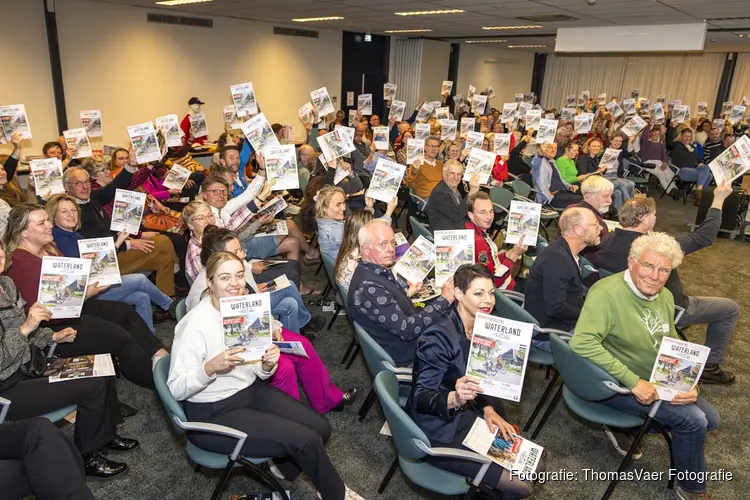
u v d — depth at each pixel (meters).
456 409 1.73
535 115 7.23
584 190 3.53
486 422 1.91
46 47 7.54
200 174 6.20
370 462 2.44
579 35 9.16
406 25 10.62
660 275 2.08
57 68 7.62
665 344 1.98
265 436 1.88
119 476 2.27
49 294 2.17
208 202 3.69
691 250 3.09
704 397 3.10
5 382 1.99
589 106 13.06
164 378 1.84
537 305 2.72
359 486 2.28
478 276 1.81
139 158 4.03
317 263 4.97
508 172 7.35
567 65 17.20
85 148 4.98
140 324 2.81
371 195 3.62
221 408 1.97
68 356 2.48
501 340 1.67
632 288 2.19
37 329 2.24
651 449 2.62
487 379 1.68
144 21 8.71
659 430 2.30
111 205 4.05
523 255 4.18
